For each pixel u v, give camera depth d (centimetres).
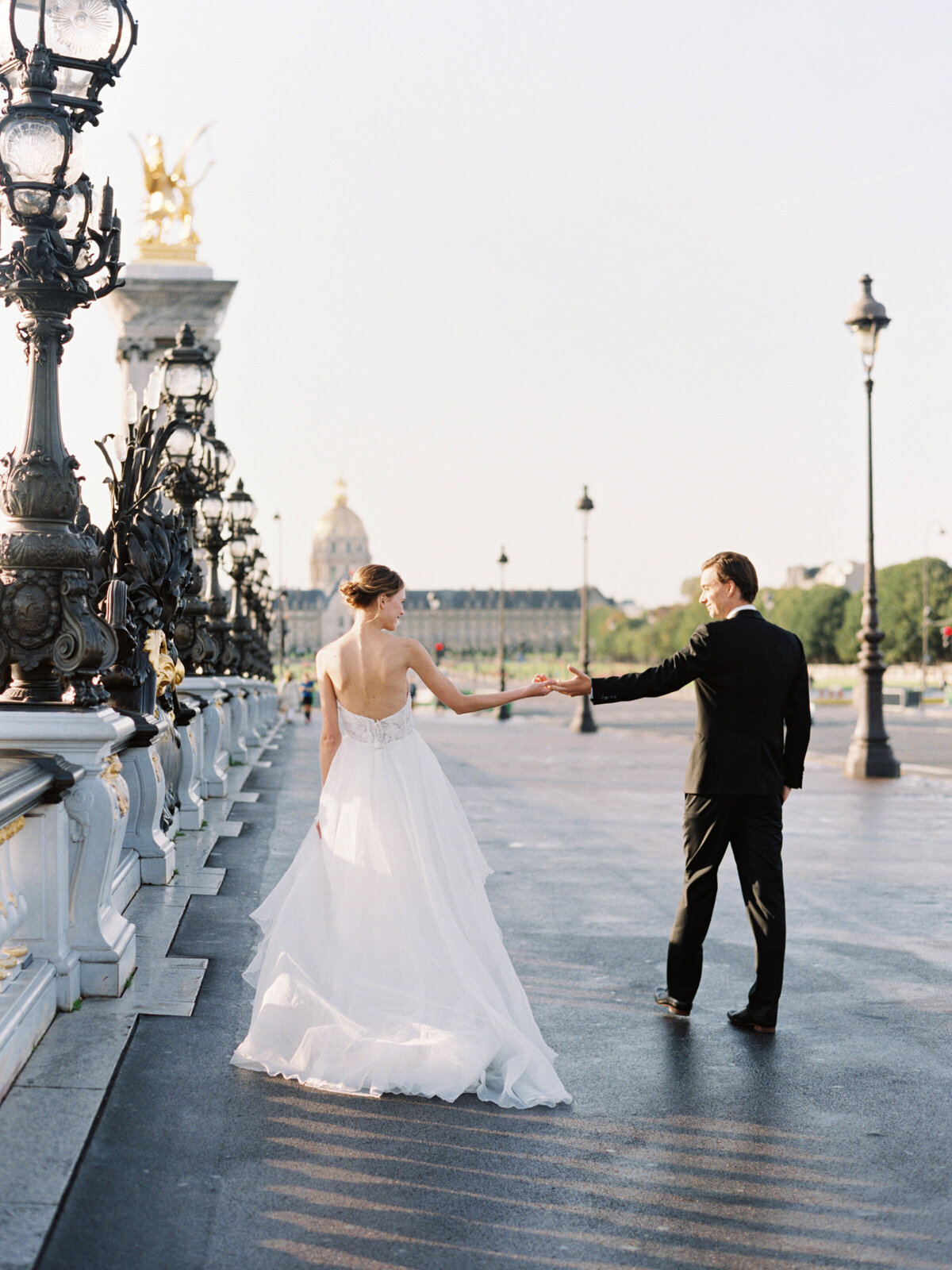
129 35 530
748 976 688
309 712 4719
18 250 509
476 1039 479
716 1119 459
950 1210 383
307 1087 477
